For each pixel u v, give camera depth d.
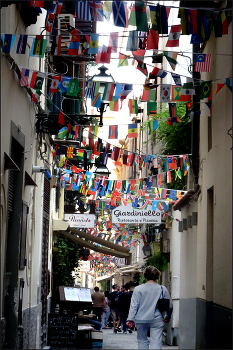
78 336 13.23
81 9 7.75
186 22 7.90
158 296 8.73
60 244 19.20
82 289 14.34
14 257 9.55
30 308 11.61
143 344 8.74
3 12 8.23
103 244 21.52
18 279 9.59
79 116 12.48
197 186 12.84
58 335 12.26
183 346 14.12
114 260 31.66
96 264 41.41
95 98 9.19
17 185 9.94
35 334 12.40
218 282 9.72
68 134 12.72
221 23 7.90
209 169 11.43
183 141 15.52
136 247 36.00
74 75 14.81
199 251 12.41
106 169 17.20
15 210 9.80
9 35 7.78
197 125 13.35
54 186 16.44
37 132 12.09
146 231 26.03
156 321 8.68
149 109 9.15
